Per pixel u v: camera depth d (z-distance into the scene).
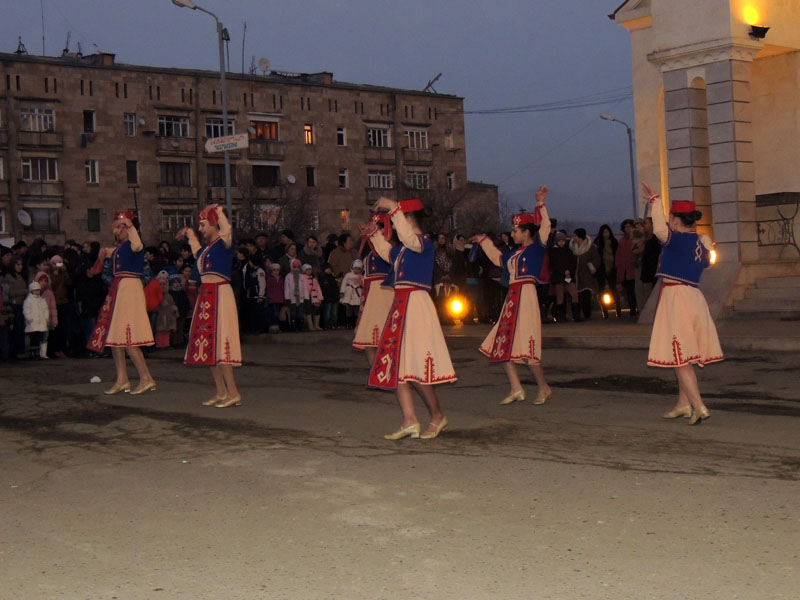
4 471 7.38
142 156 57.62
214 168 60.38
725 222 16.94
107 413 10.02
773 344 13.13
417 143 69.06
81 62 56.06
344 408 10.00
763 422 8.51
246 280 20.08
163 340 18.27
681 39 17.45
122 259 11.51
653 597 4.39
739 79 17.00
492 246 10.17
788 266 17.50
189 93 59.25
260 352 16.89
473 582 4.64
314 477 6.81
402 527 5.55
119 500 6.36
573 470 6.80
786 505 5.77
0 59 53.25
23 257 17.98
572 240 19.80
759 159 19.42
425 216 8.12
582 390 10.98
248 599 4.51
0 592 4.68
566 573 4.72
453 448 7.68
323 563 4.97
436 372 8.02
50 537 5.57
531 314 9.87
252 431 8.73
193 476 6.98
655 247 17.23
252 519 5.81
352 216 65.62
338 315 21.23
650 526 5.43
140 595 4.59
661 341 8.55
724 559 4.86
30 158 54.28
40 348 16.88
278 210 60.00
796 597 4.35
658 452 7.35
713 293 16.73
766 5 17.52
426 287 8.10
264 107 62.09
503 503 5.99
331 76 65.88
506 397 10.22
